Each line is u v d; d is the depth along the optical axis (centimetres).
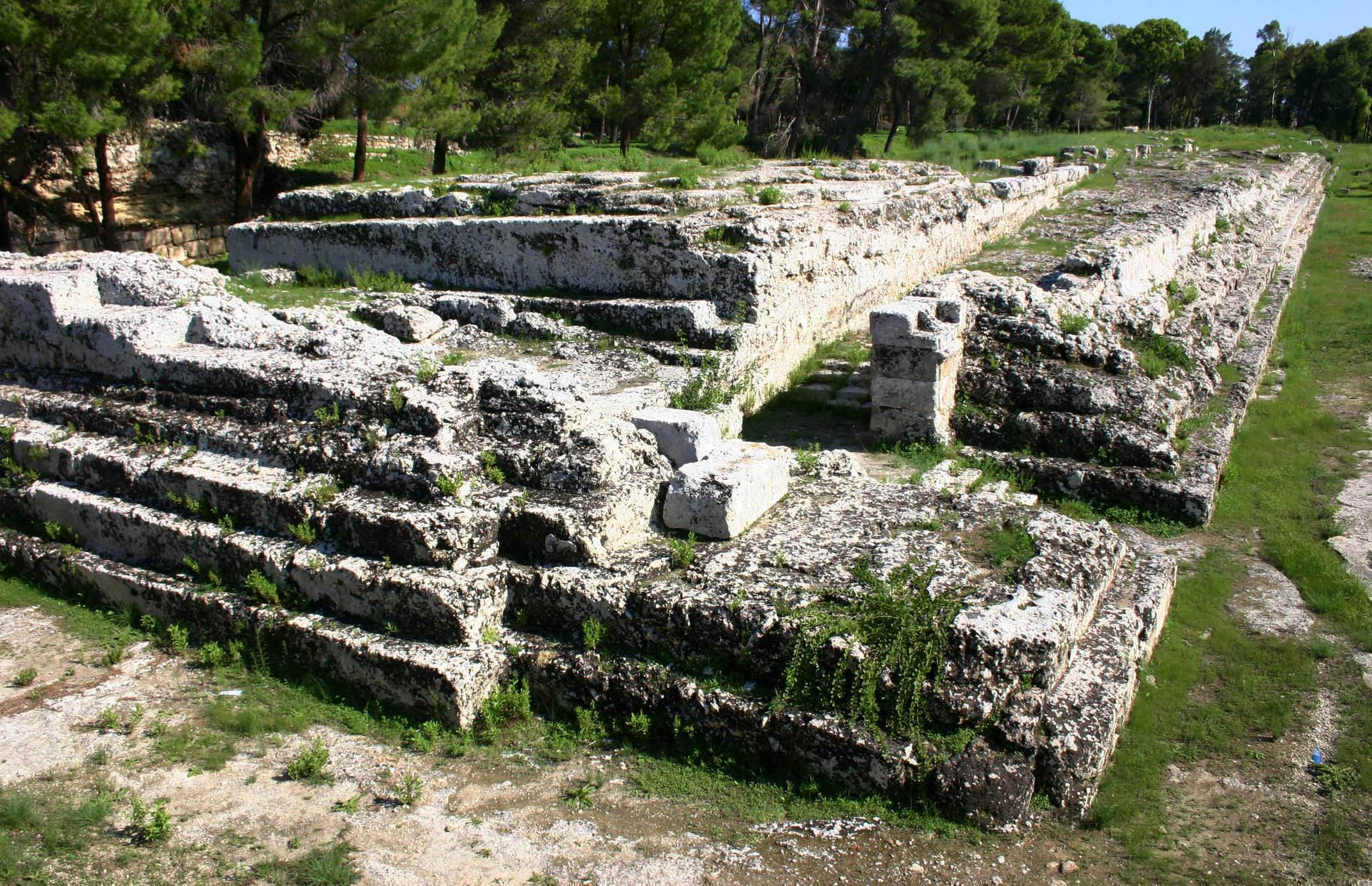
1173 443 839
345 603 521
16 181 1759
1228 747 504
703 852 402
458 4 1964
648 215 1109
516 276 1130
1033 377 872
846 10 3522
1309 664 582
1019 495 799
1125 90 6581
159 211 2045
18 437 670
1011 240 1817
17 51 1561
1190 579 687
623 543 532
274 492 557
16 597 617
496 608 509
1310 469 920
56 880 381
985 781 414
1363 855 422
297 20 1927
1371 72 6575
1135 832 425
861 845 407
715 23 2652
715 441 613
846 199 1338
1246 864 415
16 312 749
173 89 1725
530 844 405
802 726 436
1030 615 454
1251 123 7156
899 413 885
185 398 651
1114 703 461
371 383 592
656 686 468
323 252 1291
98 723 485
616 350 941
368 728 484
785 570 498
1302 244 2236
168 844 402
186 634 555
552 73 2345
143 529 596
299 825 415
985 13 3234
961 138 3186
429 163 2577
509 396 588
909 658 432
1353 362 1333
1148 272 1284
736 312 980
